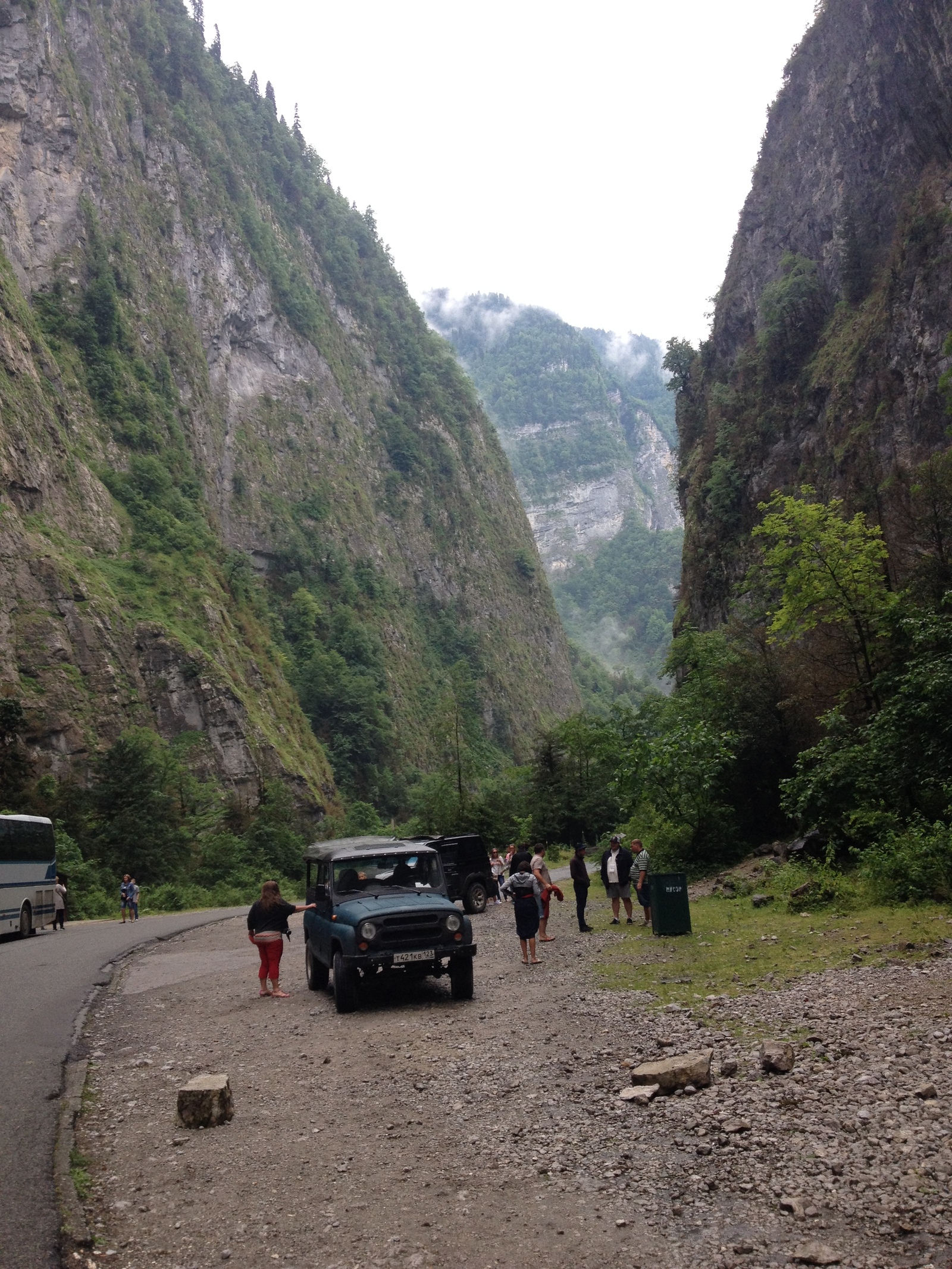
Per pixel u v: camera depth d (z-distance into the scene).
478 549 174.88
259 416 137.12
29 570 72.12
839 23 62.25
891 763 16.98
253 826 66.81
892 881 14.11
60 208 106.19
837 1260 4.07
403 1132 6.29
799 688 25.84
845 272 54.41
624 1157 5.47
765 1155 5.23
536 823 54.06
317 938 12.38
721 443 62.56
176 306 124.19
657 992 10.09
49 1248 4.61
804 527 22.36
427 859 12.63
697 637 40.97
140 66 136.88
